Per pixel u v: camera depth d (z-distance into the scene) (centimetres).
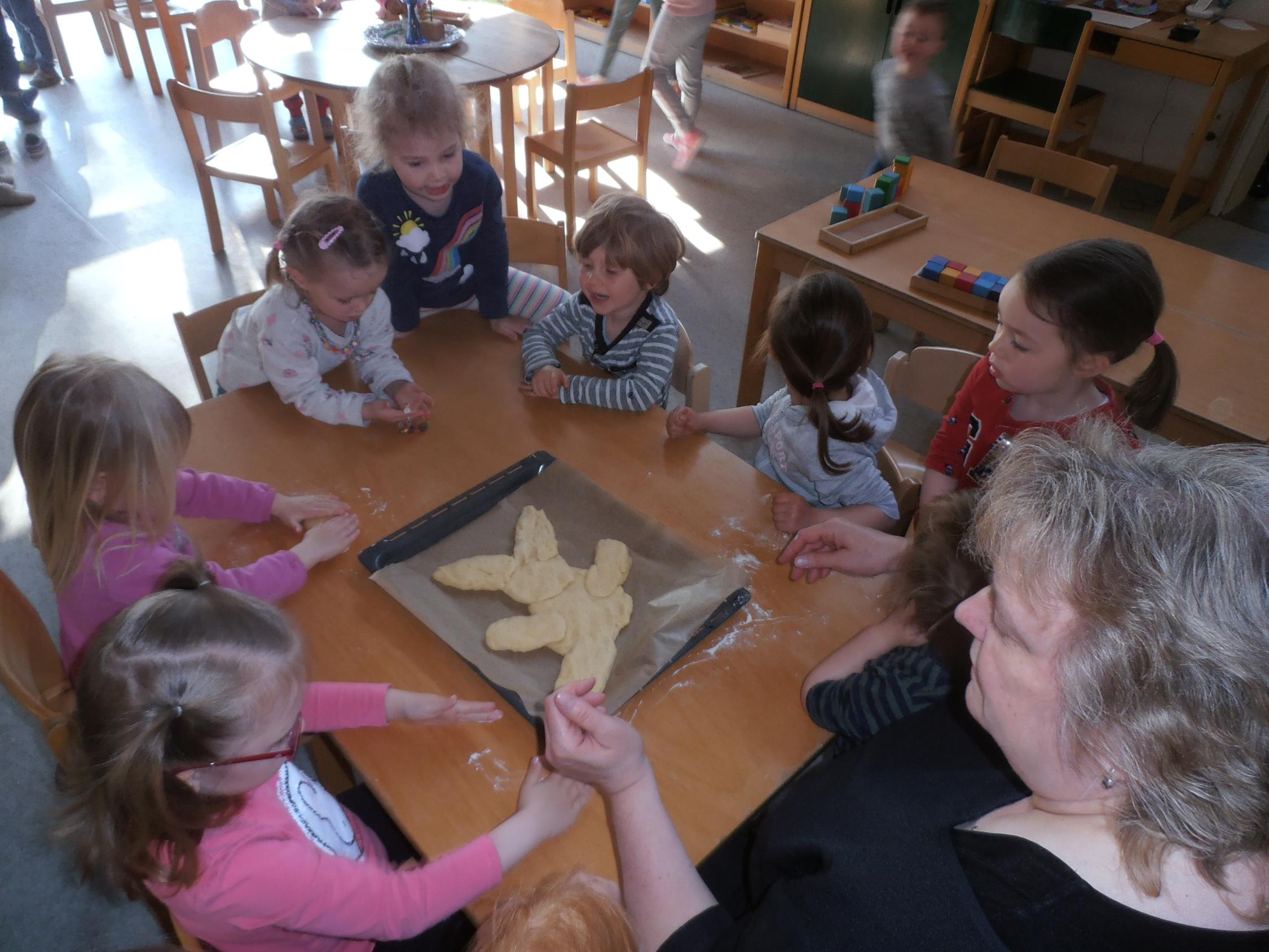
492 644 100
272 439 134
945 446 156
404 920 77
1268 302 203
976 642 57
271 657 73
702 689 100
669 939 69
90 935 142
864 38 444
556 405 145
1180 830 44
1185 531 44
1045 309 124
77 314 297
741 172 426
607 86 327
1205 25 362
